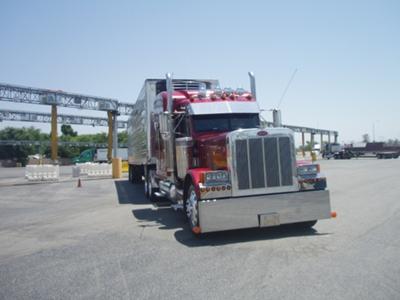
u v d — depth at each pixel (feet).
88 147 365.61
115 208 39.96
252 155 23.99
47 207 43.27
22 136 372.38
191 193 25.79
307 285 15.44
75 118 243.19
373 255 19.31
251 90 34.83
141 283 16.58
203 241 23.93
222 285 15.89
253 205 23.71
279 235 24.66
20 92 152.76
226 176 23.85
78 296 15.42
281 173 24.31
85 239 25.85
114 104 185.06
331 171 90.33
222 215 23.38
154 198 44.04
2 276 18.47
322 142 308.81
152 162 43.62
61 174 122.42
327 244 21.86
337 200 39.83
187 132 31.35
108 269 18.81
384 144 208.85
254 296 14.55
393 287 14.92
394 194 43.45
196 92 34.09
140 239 25.13
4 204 47.24
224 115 31.35
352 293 14.44
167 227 28.89
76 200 48.55
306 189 24.62
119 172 91.61
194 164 29.86
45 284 17.04
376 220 28.37
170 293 15.25
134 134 60.85
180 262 19.48
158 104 37.81
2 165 278.05
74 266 19.61
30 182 85.30
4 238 27.43
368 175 74.13
